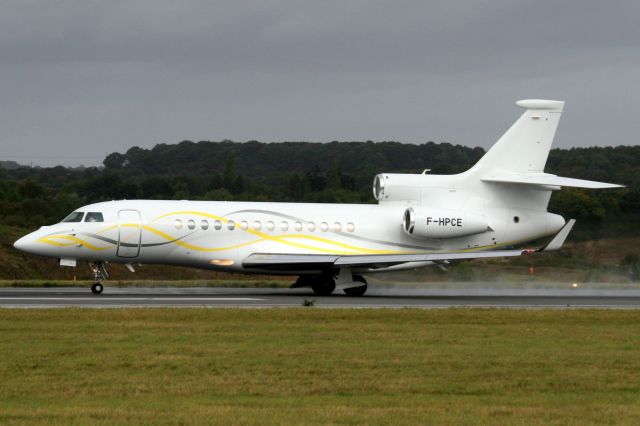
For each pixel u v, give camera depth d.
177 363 53.97
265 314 80.50
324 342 63.41
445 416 41.03
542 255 160.25
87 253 110.50
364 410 42.06
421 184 122.75
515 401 45.12
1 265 160.12
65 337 63.91
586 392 47.81
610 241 165.00
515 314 85.00
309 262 111.44
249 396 45.56
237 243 114.38
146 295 107.81
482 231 122.06
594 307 99.19
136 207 112.56
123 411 41.09
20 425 38.28
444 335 68.44
